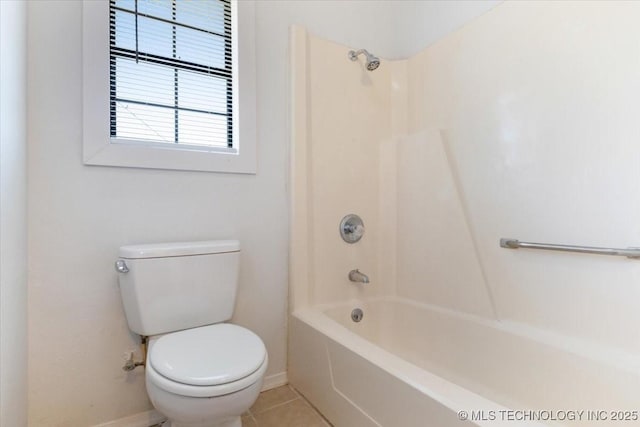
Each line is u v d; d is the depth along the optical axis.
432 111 1.83
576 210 1.24
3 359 0.88
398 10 2.10
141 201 1.37
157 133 1.46
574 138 1.24
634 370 1.04
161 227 1.41
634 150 1.09
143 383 1.38
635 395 1.03
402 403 1.04
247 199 1.62
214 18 1.59
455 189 1.67
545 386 1.25
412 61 1.96
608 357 1.12
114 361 1.33
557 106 1.29
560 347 1.22
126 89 1.39
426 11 1.90
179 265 1.27
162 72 1.47
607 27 1.15
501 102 1.49
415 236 1.87
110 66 1.36
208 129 1.57
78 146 1.25
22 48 1.08
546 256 1.33
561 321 1.29
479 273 1.55
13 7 0.98
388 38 2.09
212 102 1.58
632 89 1.09
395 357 1.19
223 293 1.37
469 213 1.62
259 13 1.65
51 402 1.22
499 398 1.38
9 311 0.94
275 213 1.71
